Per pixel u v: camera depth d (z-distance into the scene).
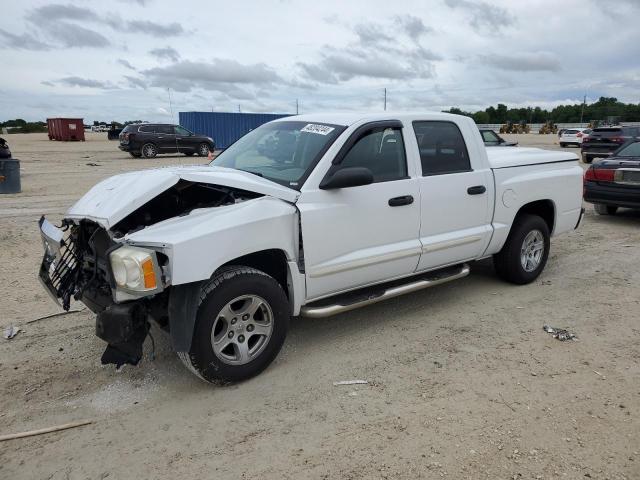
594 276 6.21
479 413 3.36
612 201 9.44
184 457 2.97
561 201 6.02
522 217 5.66
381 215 4.30
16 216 9.65
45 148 34.22
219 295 3.47
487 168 5.17
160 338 4.48
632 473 2.80
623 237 8.31
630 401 3.48
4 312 5.03
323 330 4.66
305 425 3.26
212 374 3.55
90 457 2.98
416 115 4.69
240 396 3.60
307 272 3.94
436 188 4.68
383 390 3.65
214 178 3.67
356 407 3.45
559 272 6.37
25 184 14.47
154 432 3.21
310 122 4.54
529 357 4.13
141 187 3.57
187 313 3.38
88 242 3.90
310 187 3.93
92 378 3.83
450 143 4.92
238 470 2.86
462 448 3.01
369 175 3.92
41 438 3.15
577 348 4.29
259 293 3.66
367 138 4.29
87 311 5.05
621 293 5.61
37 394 3.62
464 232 5.00
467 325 4.77
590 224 9.40
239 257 3.77
